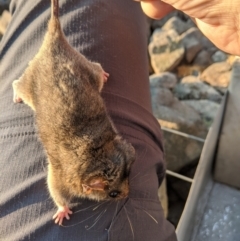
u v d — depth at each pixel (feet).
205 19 0.48
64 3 0.59
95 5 0.59
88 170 0.51
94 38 0.57
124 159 0.50
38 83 0.53
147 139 0.54
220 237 0.71
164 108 0.89
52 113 0.51
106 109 0.53
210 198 0.76
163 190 0.82
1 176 0.48
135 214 0.47
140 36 0.63
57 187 0.48
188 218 0.65
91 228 0.45
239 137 0.70
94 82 0.54
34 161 0.49
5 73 0.59
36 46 0.58
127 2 0.64
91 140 0.51
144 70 0.61
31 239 0.44
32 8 0.61
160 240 0.47
